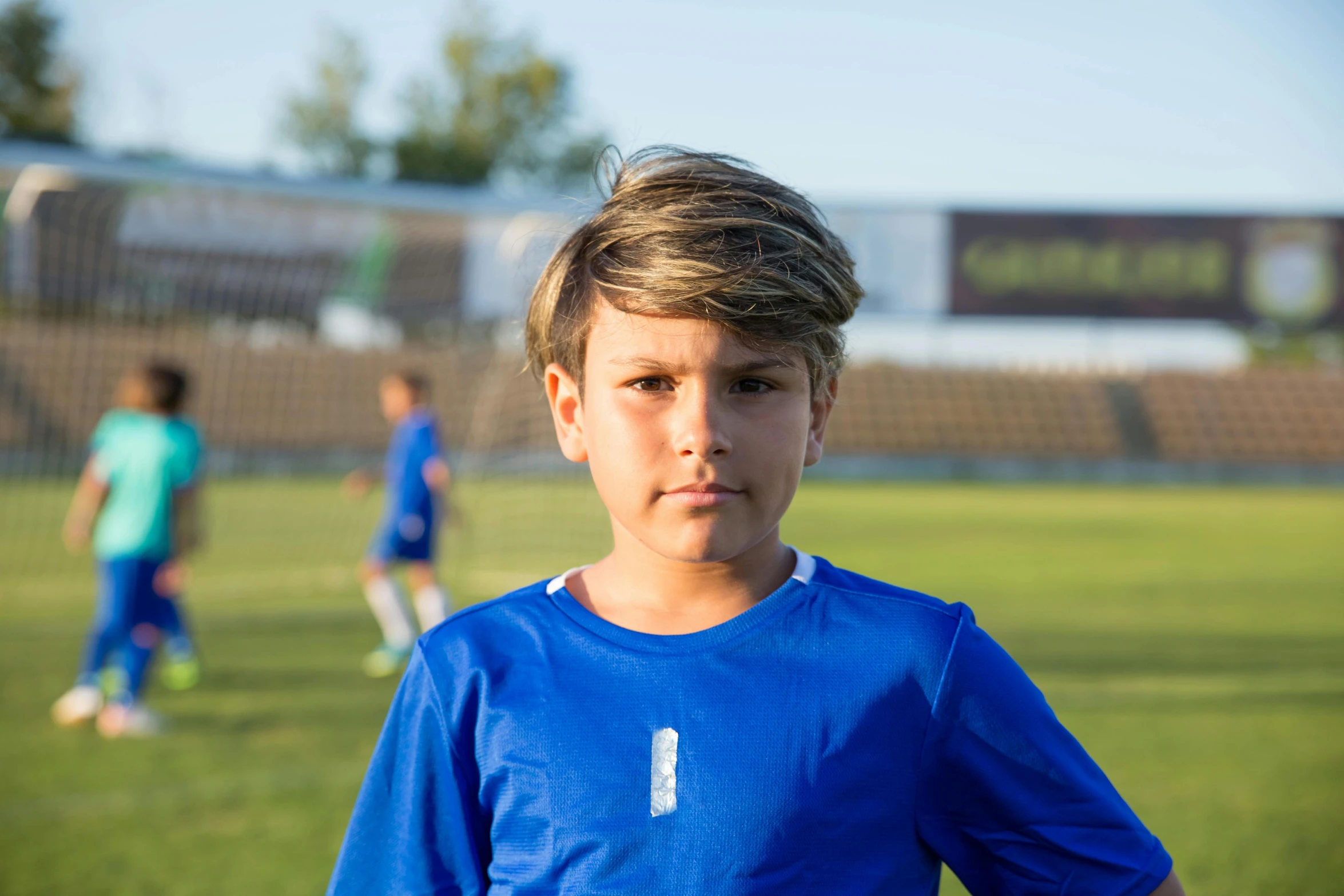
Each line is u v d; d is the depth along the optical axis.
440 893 0.96
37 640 6.75
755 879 0.87
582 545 10.90
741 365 0.87
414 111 33.06
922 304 24.08
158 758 4.17
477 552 10.68
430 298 12.12
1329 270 24.08
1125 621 7.39
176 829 3.36
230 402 20.77
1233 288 24.28
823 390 0.96
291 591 8.91
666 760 0.89
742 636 0.93
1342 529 13.92
